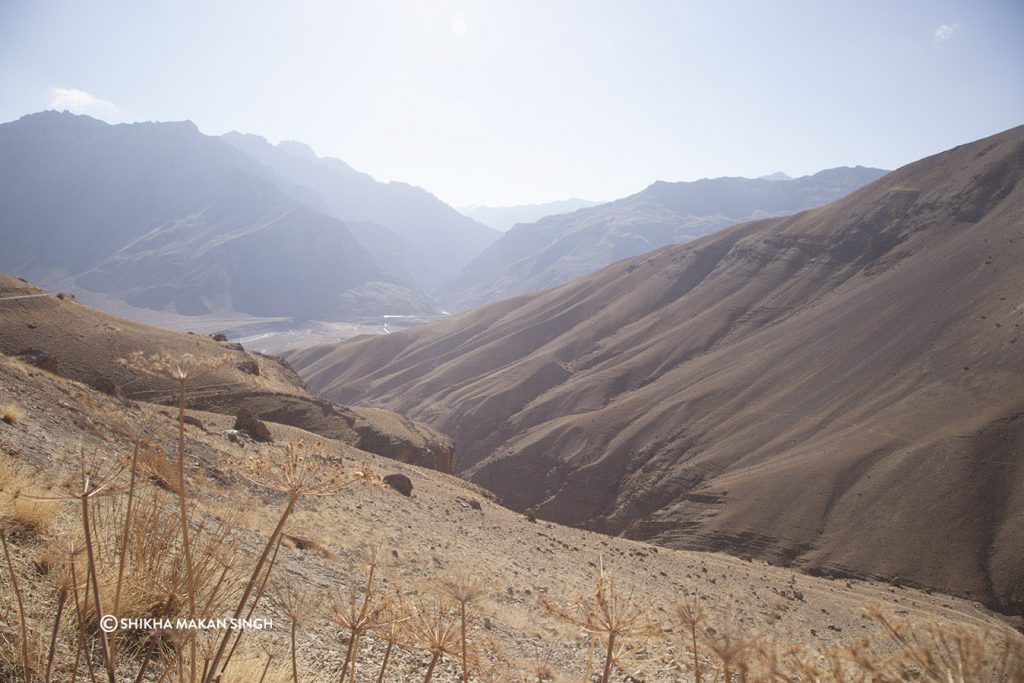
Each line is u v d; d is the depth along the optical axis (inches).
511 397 6919.3
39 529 192.2
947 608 1716.3
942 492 3186.5
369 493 882.8
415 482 1341.0
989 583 2751.0
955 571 2827.3
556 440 5487.2
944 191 6737.2
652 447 4923.7
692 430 4904.0
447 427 6845.5
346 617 100.1
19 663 127.4
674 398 5447.8
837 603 1119.0
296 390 3088.1
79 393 636.7
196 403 2130.9
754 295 6983.3
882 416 4047.7
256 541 351.3
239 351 2847.0
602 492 4820.4
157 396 2064.5
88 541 96.6
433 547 676.7
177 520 135.3
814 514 3405.5
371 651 257.3
